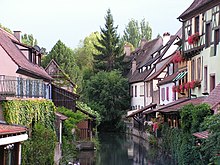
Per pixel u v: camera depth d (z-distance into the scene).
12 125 16.06
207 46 26.58
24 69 23.55
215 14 25.12
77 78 64.94
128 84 61.22
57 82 49.22
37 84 23.25
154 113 41.94
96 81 59.50
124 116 58.28
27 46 29.50
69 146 30.66
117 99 59.09
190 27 29.52
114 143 41.97
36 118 21.55
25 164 17.81
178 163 23.34
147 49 64.88
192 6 30.02
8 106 17.45
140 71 60.47
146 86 55.25
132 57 69.06
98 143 38.09
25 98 20.02
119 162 28.23
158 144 34.19
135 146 38.75
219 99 20.72
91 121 39.91
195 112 20.92
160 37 63.22
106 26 67.62
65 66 65.38
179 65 36.72
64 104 38.66
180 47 34.69
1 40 24.20
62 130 31.42
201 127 19.69
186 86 30.05
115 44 67.62
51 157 19.62
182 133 22.97
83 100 59.81
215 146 13.47
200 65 28.23
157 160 28.88
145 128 42.72
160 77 50.97
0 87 19.33
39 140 19.27
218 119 13.57
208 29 26.53
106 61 67.19
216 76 25.00
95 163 27.67
